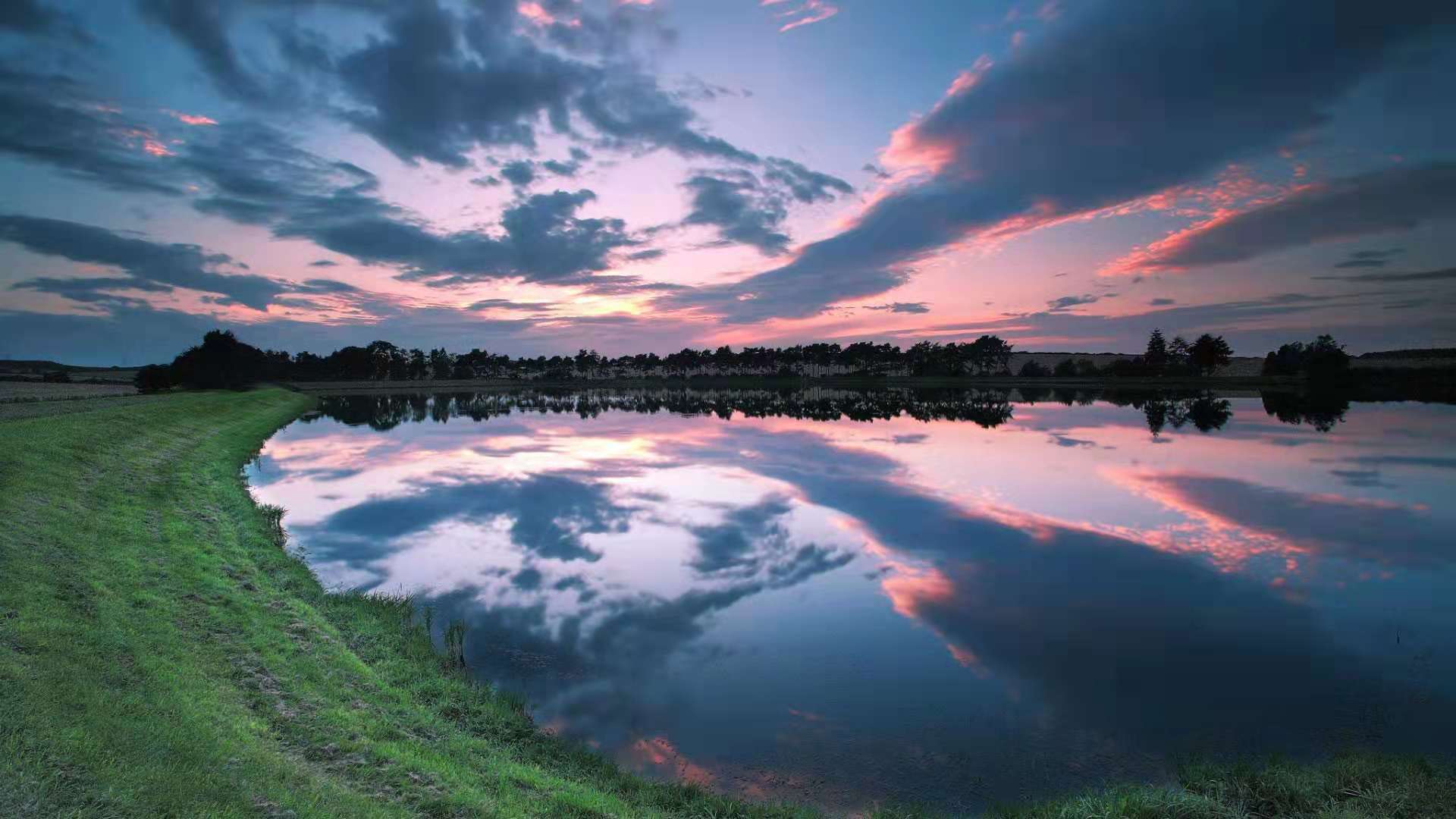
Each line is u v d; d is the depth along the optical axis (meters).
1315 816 9.64
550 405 122.62
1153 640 17.86
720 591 21.84
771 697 14.75
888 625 18.98
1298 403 104.56
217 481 31.66
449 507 34.09
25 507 17.34
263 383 138.38
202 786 7.80
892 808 10.86
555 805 9.70
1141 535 28.45
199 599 15.11
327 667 13.25
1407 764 11.13
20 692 8.69
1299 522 30.53
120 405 48.72
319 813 7.92
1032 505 34.16
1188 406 100.75
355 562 24.52
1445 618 19.33
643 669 16.08
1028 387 176.62
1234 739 12.92
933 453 51.75
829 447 56.09
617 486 39.69
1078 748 12.69
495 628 18.41
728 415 94.75
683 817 10.16
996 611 20.03
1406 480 39.78
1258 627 18.77
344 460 49.75
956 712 14.11
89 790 7.12
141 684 10.20
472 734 12.09
